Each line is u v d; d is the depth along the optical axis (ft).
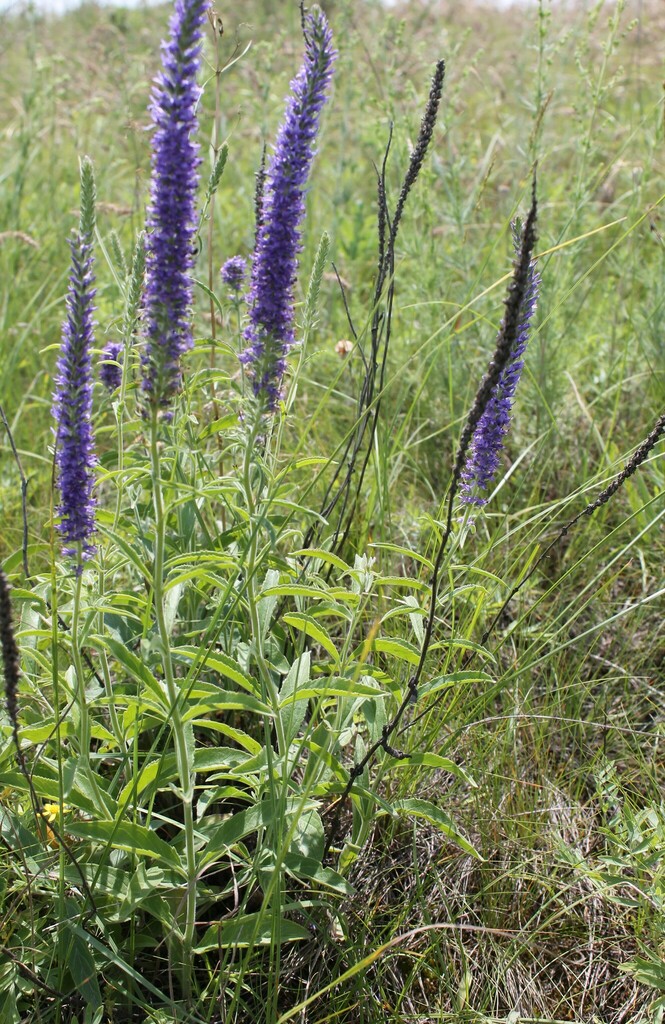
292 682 10.02
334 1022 9.49
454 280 21.02
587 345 20.24
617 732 12.84
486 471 10.11
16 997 8.68
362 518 14.32
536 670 13.55
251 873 9.67
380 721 10.38
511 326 7.78
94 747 11.54
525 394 17.85
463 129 30.01
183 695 8.75
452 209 19.31
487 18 39.65
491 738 12.09
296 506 8.65
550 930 10.71
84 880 8.70
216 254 22.59
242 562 8.30
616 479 10.64
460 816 11.64
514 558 14.83
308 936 9.43
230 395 14.93
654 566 15.10
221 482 9.17
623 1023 9.95
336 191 23.67
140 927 9.99
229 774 9.11
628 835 10.73
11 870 9.73
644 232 21.77
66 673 9.95
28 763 9.95
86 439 8.11
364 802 10.05
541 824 11.58
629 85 30.30
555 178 25.53
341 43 23.03
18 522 15.30
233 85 28.43
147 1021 9.01
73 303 7.85
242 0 35.17
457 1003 9.66
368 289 22.62
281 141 8.04
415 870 10.77
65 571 9.97
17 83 35.22
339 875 9.43
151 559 9.54
